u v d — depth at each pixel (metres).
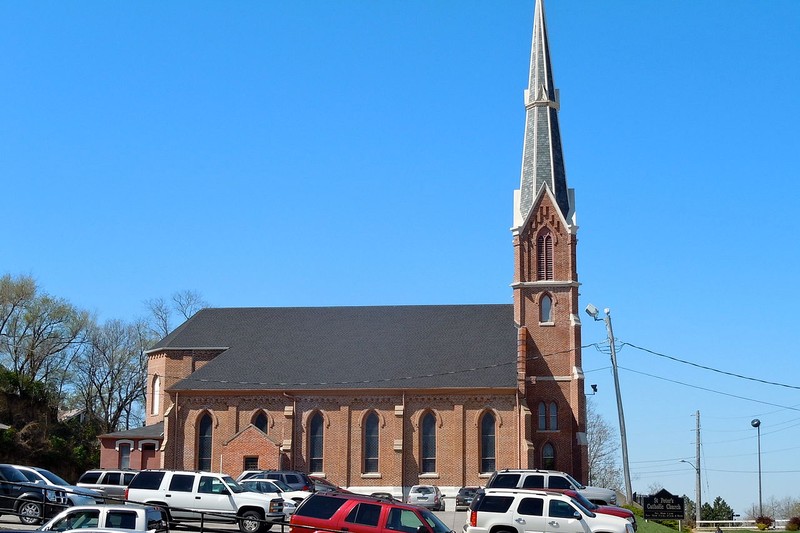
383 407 88.94
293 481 68.50
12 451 92.75
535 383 89.88
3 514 46.31
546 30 99.75
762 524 92.50
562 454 88.38
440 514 71.81
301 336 98.56
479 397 87.38
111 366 120.62
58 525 35.97
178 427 91.06
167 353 100.31
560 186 94.44
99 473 61.59
